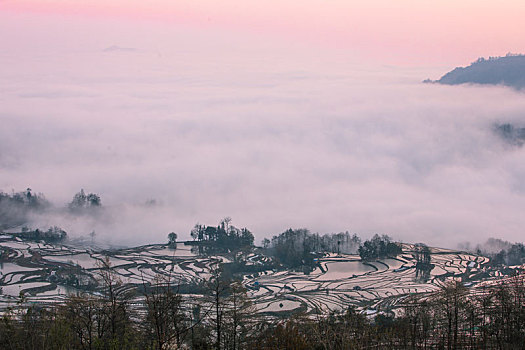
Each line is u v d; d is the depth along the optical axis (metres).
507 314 125.25
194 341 98.75
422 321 131.38
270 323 137.62
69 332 84.31
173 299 90.75
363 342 109.25
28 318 85.62
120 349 86.75
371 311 179.12
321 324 114.69
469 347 116.00
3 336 76.81
